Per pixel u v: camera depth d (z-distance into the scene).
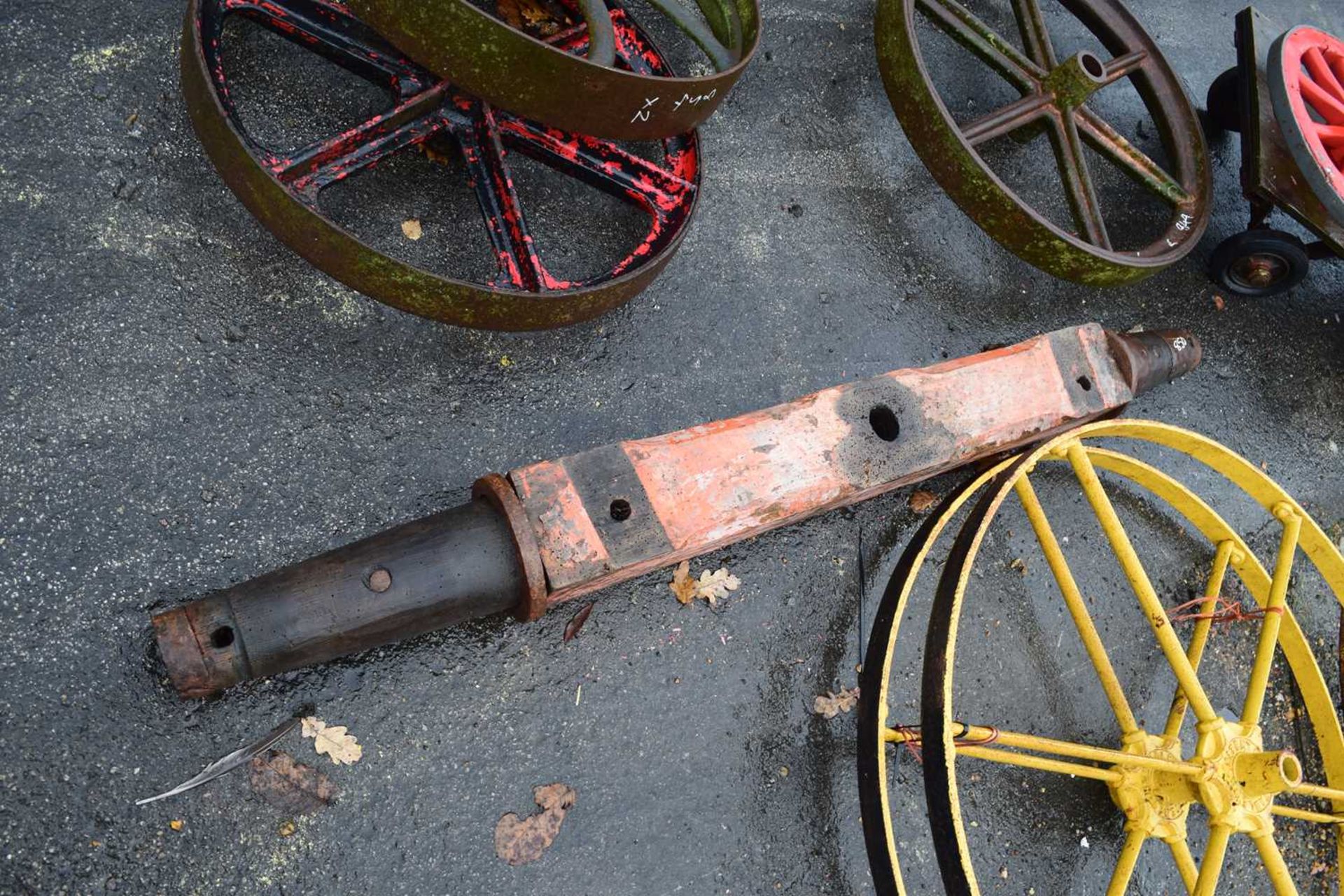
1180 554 3.69
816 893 2.82
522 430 2.94
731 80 2.56
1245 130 3.57
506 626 2.73
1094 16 3.88
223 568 2.57
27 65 2.72
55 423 2.53
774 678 2.95
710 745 2.82
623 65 3.09
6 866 2.25
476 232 3.07
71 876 2.29
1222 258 3.91
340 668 2.57
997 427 3.00
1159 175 3.69
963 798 3.06
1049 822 3.14
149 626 2.47
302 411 2.74
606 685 2.78
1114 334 3.30
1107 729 3.33
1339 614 3.87
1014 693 3.23
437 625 2.41
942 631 2.48
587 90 2.28
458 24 2.16
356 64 2.76
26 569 2.41
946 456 2.90
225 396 2.69
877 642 2.68
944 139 3.27
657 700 2.81
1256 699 2.86
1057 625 3.37
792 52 3.72
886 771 2.95
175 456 2.60
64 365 2.57
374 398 2.82
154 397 2.62
